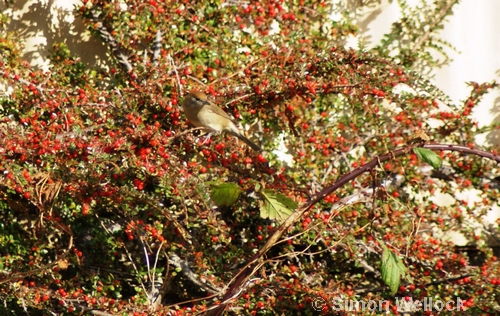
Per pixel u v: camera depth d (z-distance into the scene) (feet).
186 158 22.93
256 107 24.40
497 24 30.73
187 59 26.25
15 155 21.35
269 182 21.34
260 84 23.35
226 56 26.08
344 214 22.95
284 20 26.45
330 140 25.31
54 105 22.44
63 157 20.86
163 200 23.95
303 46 24.63
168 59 24.21
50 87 23.49
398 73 23.40
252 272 18.19
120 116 22.70
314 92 22.98
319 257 25.85
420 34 29.84
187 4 25.85
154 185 23.41
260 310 22.18
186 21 26.25
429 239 23.70
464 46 30.60
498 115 30.55
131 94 22.86
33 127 21.85
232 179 22.45
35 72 23.70
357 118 27.55
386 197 19.15
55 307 22.48
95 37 26.81
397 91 29.91
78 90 23.40
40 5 26.40
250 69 24.53
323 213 22.94
